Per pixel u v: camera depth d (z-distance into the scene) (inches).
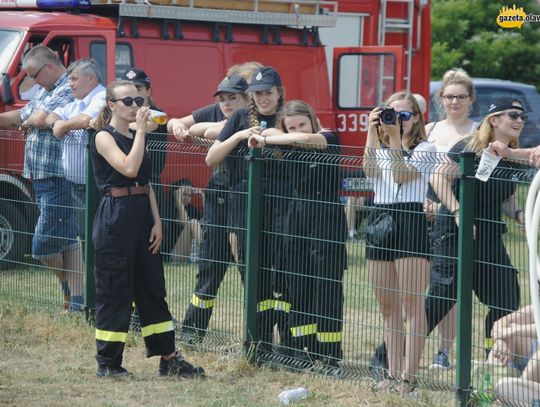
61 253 986.7
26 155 1001.5
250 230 818.2
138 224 772.0
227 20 1419.8
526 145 2014.0
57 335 921.5
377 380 766.5
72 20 1318.9
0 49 1289.4
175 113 1390.3
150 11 1355.8
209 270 863.7
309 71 1520.7
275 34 1485.0
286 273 810.2
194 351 871.1
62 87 1010.7
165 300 846.5
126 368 828.6
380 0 1699.1
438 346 754.2
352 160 761.0
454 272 725.3
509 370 691.4
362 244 761.6
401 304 754.8
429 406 710.5
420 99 1509.6
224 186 845.2
